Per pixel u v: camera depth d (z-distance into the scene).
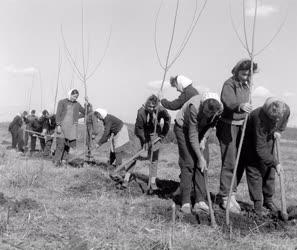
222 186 7.98
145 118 9.74
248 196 9.66
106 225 6.66
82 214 7.24
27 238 5.99
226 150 7.93
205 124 7.43
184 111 7.55
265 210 8.17
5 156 14.50
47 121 18.42
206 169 7.16
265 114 7.40
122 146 11.56
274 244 6.20
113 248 5.72
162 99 9.09
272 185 8.20
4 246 5.65
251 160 7.92
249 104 6.93
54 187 9.40
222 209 7.93
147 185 9.88
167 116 9.72
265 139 7.55
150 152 9.77
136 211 7.57
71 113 13.33
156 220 7.02
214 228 6.74
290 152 25.56
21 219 6.74
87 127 14.80
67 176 10.43
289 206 8.54
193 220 7.11
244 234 6.64
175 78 9.01
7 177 9.70
